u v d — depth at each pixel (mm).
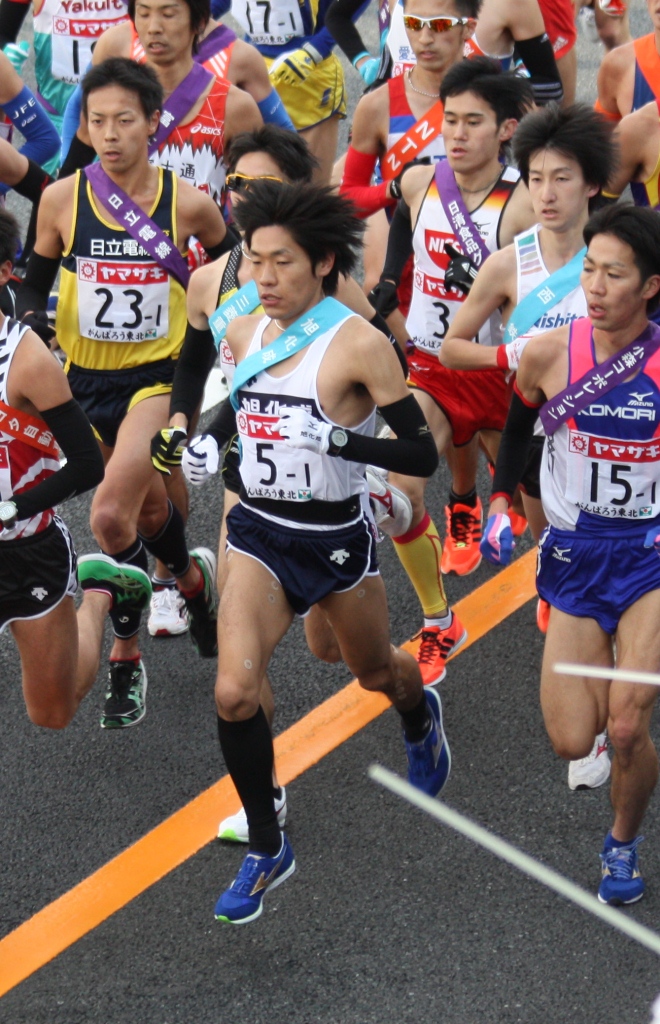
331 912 16859
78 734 20328
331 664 21609
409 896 17016
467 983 15727
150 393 20359
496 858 17547
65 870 17828
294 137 18594
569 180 18172
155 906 17172
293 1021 15383
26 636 17219
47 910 17203
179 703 20891
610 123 18562
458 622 21312
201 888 17422
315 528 15891
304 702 20797
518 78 20109
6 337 16031
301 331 15445
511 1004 15422
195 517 25516
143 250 20016
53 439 16766
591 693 16219
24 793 19188
